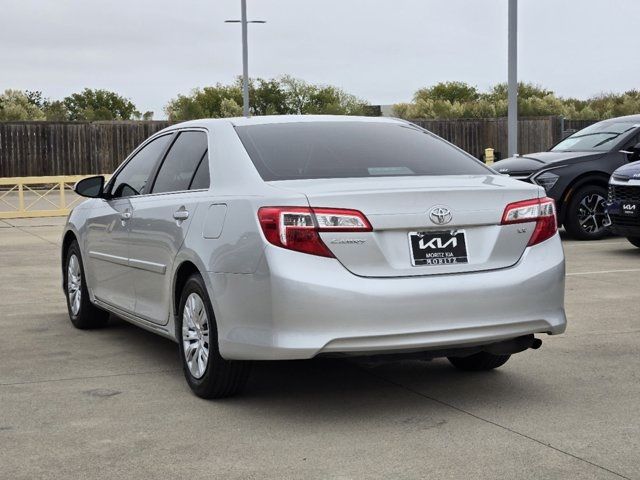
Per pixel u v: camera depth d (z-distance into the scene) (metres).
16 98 41.00
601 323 7.26
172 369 6.00
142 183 6.32
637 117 14.41
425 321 4.59
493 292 4.71
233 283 4.77
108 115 42.53
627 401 5.04
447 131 35.16
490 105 41.84
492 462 4.08
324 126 5.64
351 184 4.78
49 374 5.88
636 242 12.19
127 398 5.27
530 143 35.00
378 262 4.59
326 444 4.38
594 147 13.85
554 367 5.84
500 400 5.11
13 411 5.02
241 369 5.03
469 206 4.76
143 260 5.96
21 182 20.09
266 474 3.98
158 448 4.36
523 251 4.91
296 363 6.07
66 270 7.71
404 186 4.75
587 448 4.25
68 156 31.64
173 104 40.06
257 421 4.77
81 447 4.38
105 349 6.64
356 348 4.53
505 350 4.91
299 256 4.53
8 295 9.19
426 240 4.68
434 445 4.34
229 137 5.43
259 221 4.64
